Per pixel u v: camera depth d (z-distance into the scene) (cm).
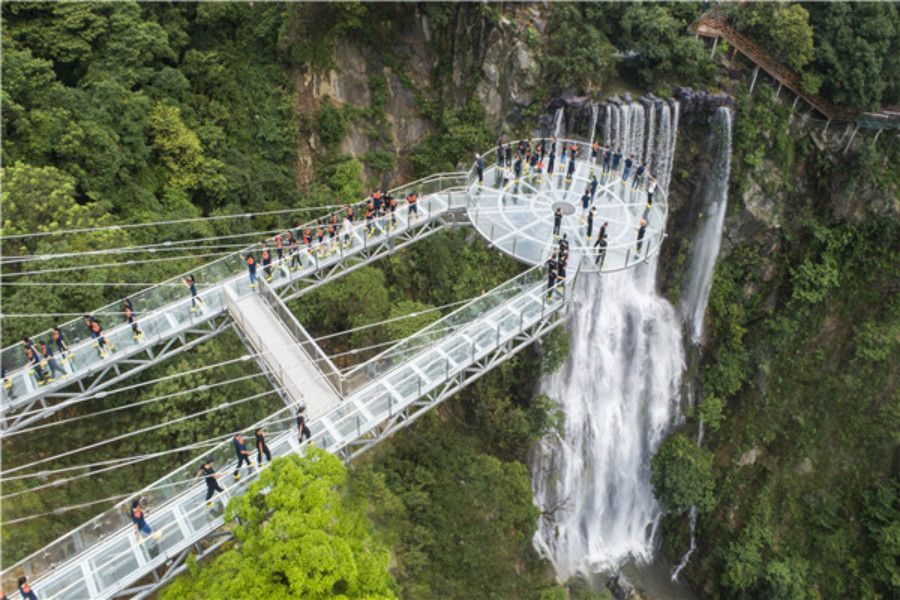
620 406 5706
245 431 2712
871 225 5678
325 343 4453
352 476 3931
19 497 2950
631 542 5712
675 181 5697
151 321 3080
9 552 2806
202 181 4284
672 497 5344
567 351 4862
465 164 5312
